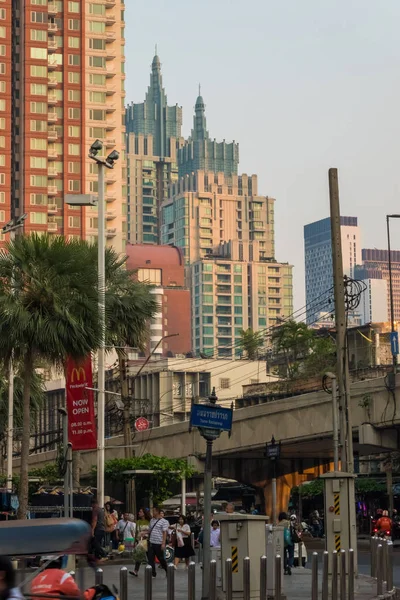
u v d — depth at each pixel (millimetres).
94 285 56281
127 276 80000
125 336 79375
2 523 19953
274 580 31453
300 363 184000
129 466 86750
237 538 32375
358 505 149875
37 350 54875
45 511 59656
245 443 106688
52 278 54562
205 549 29859
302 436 99562
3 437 91250
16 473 132875
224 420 30156
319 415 97375
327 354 176250
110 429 129500
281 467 123438
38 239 54875
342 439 51125
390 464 124500
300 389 172125
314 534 125812
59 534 19719
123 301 78188
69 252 55312
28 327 53344
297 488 162875
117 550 62156
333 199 51688
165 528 44812
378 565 35938
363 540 116250
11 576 16250
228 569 29438
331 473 41875
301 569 53781
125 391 84312
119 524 61875
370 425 90688
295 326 188500
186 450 113125
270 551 41094
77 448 56125
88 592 20766
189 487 126125
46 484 96688
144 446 117875
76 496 61875
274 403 103188
